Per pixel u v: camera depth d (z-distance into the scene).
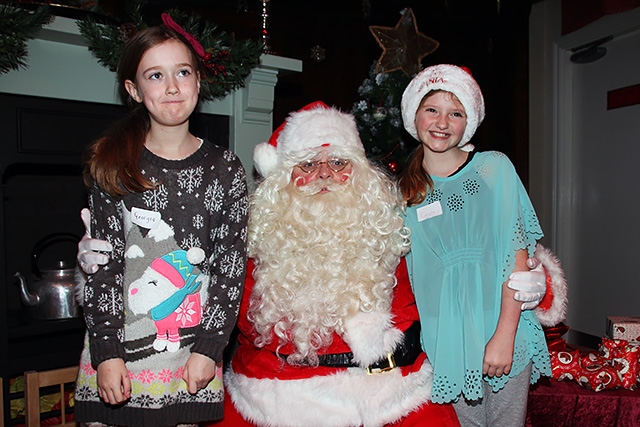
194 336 1.38
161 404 1.33
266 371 1.52
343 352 1.50
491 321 1.60
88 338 1.40
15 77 2.08
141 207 1.34
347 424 1.45
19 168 2.63
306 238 1.55
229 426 1.57
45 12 1.96
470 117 1.63
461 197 1.66
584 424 1.95
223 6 3.00
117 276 1.33
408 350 1.55
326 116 1.66
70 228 2.75
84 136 2.26
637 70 3.47
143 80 1.33
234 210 1.41
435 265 1.65
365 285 1.52
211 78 2.33
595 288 3.81
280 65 2.55
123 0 2.61
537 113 4.07
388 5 3.47
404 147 2.66
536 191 4.10
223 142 2.60
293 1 3.22
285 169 1.62
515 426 1.67
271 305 1.52
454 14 3.73
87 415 1.35
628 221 3.57
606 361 2.04
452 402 1.68
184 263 1.35
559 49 3.92
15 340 2.35
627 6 3.33
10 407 2.16
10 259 2.62
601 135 3.74
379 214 1.59
